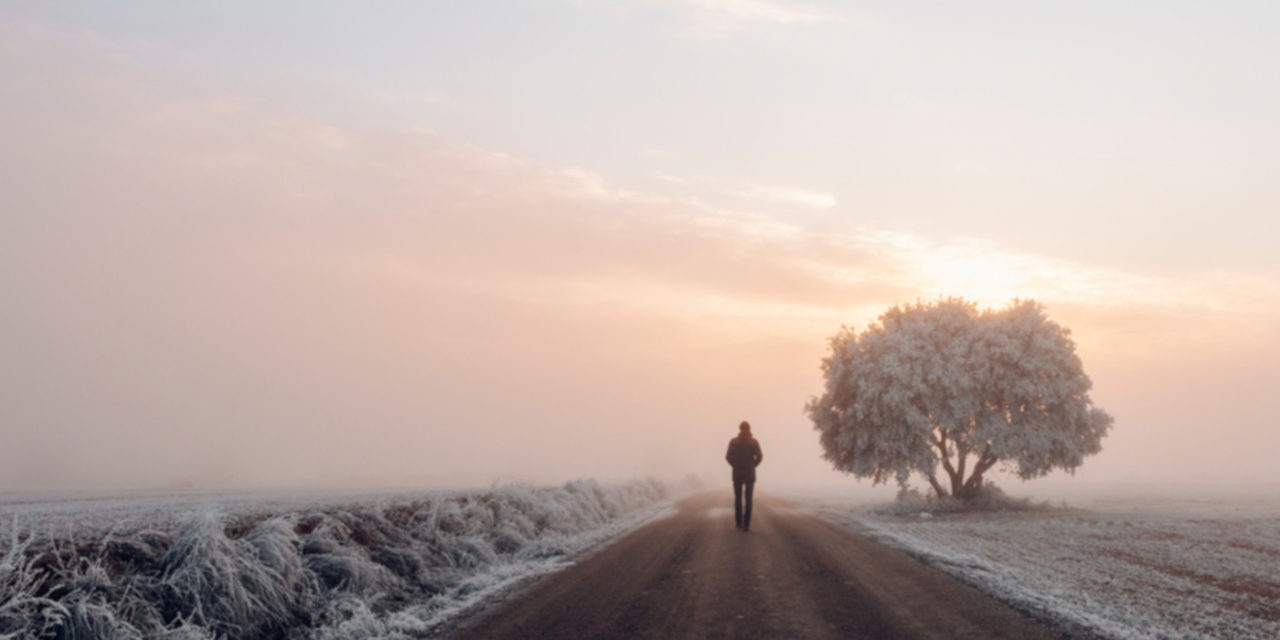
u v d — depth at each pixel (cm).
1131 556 1377
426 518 1391
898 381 3147
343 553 1008
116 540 812
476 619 793
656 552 1342
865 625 719
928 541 1633
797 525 1942
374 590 972
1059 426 3147
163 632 681
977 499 3172
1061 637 670
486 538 1491
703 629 712
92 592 667
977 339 3244
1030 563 1255
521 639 689
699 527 1875
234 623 762
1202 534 1875
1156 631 723
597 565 1188
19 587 625
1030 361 3128
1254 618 806
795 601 845
